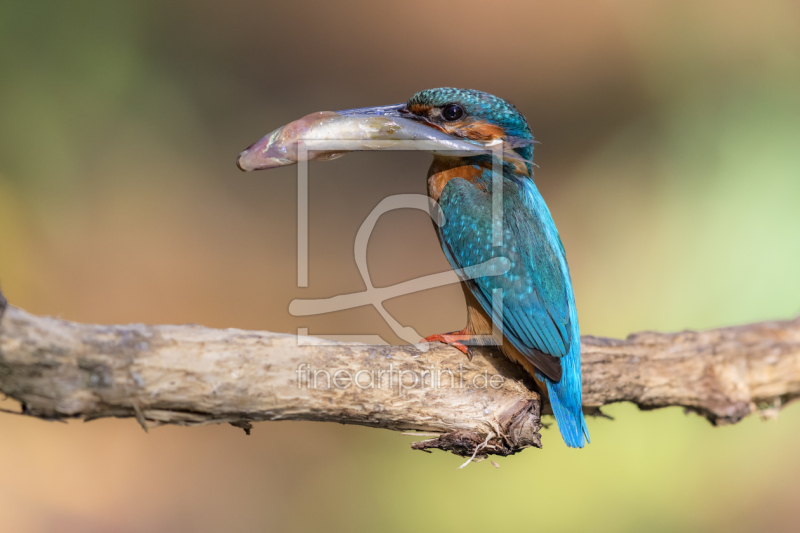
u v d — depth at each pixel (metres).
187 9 17.48
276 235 13.98
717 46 15.15
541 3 18.92
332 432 10.80
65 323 4.71
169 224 13.44
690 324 11.25
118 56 14.43
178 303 12.22
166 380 4.84
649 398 7.34
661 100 15.52
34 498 9.66
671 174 13.45
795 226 11.23
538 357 6.04
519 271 6.33
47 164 13.01
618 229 13.70
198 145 15.15
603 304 12.22
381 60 17.95
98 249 12.59
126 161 14.09
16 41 13.27
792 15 14.75
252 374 5.05
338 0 18.72
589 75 17.39
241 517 9.82
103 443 10.48
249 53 17.31
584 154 15.77
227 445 10.70
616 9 17.52
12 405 10.25
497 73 17.83
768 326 7.83
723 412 7.32
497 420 5.70
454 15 19.02
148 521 9.73
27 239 12.07
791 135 12.38
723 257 11.47
